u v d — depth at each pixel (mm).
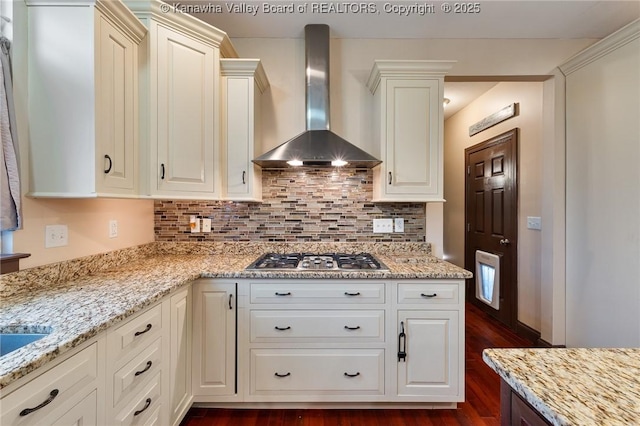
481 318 3234
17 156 1229
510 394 708
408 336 1696
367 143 2307
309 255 2164
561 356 741
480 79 2396
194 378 1688
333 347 1704
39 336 940
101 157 1334
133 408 1153
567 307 2350
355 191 2281
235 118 1943
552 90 2379
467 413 1750
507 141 2980
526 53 2342
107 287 1362
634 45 1849
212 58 1829
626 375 650
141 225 2080
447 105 3730
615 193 1971
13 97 1230
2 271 1199
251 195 1952
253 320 1691
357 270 1709
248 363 1701
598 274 2090
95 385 961
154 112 1597
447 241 4277
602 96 2047
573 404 546
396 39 2318
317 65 2154
